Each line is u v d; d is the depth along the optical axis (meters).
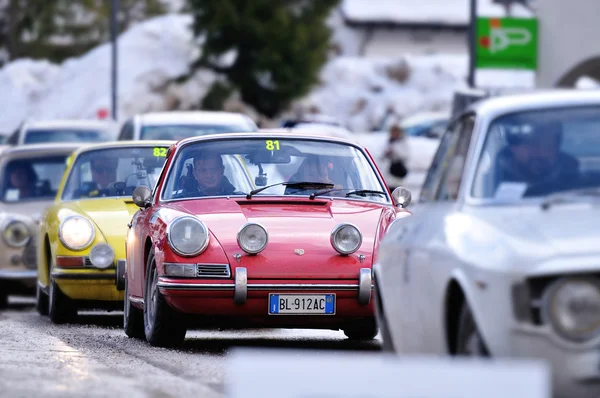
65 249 31.20
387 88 162.12
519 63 70.12
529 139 16.17
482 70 70.06
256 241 24.19
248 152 27.08
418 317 16.16
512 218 15.03
